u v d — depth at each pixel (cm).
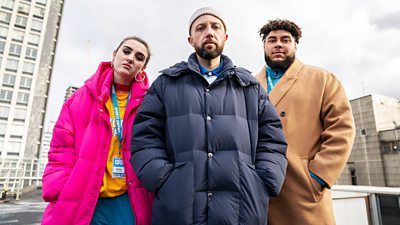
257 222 127
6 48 2839
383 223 250
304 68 204
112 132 175
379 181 2112
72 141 166
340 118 170
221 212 123
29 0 3048
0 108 2708
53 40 3197
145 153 141
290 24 204
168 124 150
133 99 186
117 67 190
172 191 127
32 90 2912
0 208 1052
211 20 175
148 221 155
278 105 189
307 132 177
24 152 2752
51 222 140
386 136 2133
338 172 156
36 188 1769
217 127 142
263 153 150
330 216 160
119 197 164
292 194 163
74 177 148
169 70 166
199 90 155
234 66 169
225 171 131
